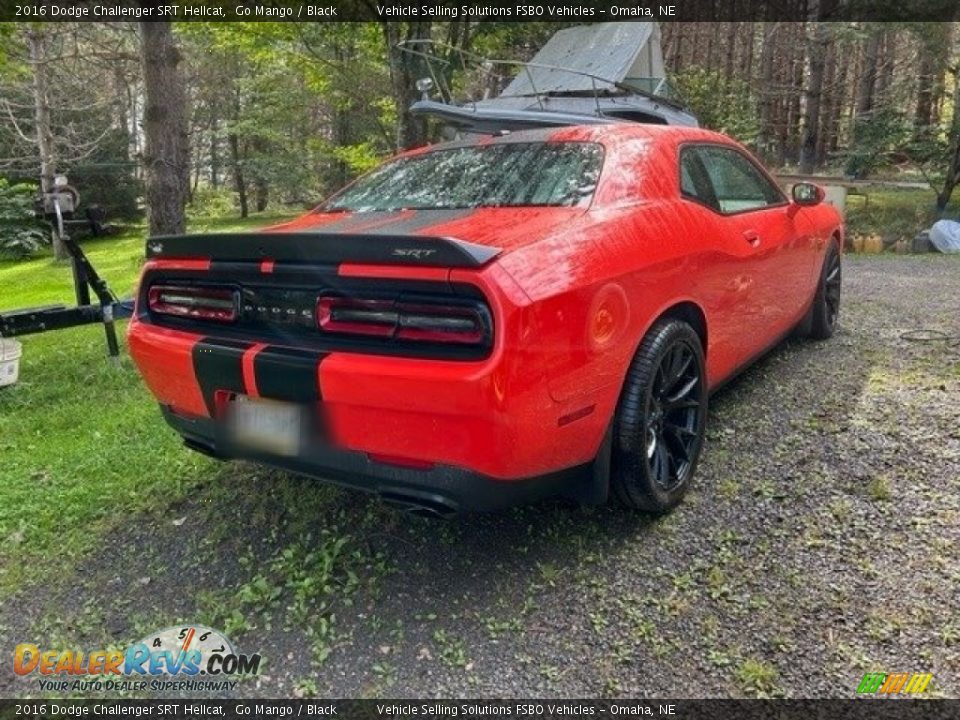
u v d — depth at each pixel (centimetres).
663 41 2211
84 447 385
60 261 1578
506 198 283
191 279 255
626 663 204
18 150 1939
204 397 252
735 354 337
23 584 265
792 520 262
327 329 220
